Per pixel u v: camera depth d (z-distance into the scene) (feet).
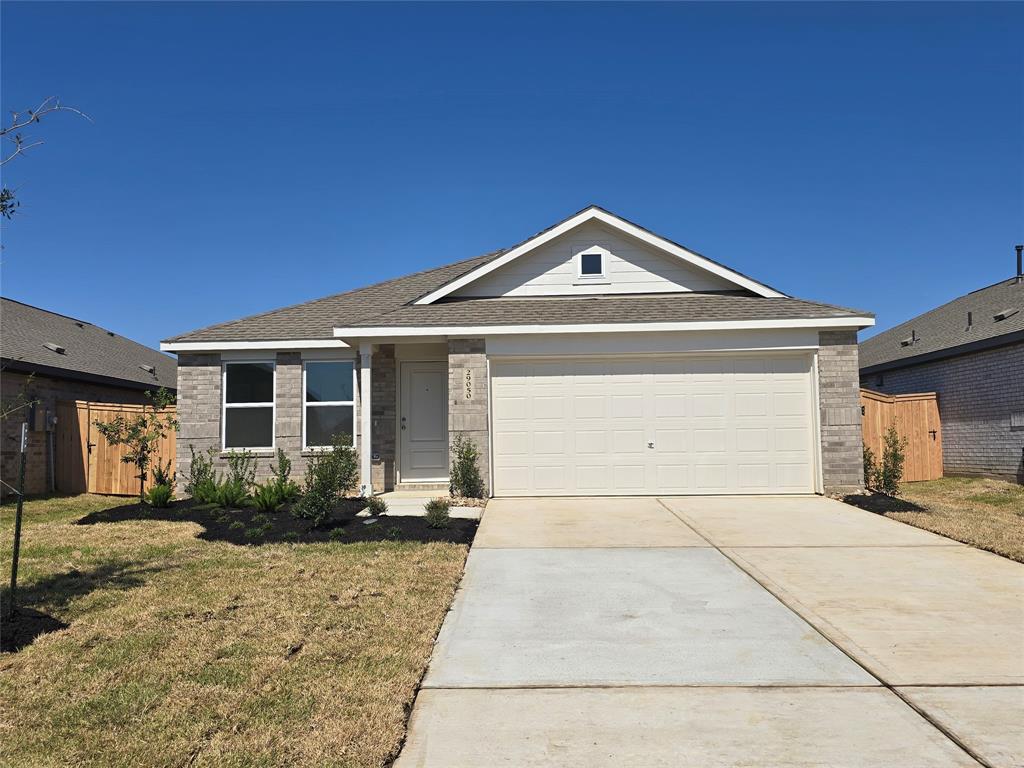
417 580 22.74
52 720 13.50
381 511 34.01
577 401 40.86
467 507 36.65
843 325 39.55
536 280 46.52
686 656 16.85
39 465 49.90
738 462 40.40
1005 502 40.34
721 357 40.70
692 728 13.29
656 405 40.68
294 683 15.10
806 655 16.83
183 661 16.20
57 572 23.70
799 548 27.53
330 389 46.80
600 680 15.53
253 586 22.04
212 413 46.37
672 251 45.37
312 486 32.32
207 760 12.08
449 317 41.70
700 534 30.07
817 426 39.93
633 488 40.47
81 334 70.59
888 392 64.64
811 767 11.89
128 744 12.63
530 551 27.32
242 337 46.11
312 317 49.57
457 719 13.76
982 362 51.52
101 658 16.34
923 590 22.00
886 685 15.11
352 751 12.34
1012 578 23.27
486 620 19.56
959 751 12.37
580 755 12.36
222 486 39.63
